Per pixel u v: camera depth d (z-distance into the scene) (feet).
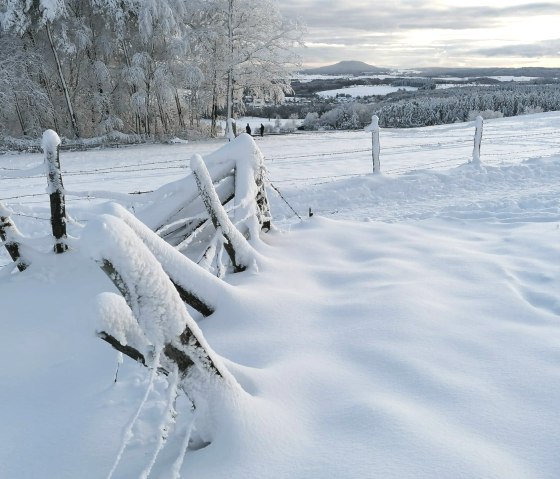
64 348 9.39
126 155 69.21
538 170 30.99
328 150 63.98
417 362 7.73
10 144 86.12
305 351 8.36
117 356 8.27
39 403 7.62
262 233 16.29
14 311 10.89
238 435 5.86
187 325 5.47
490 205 23.09
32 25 89.51
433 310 9.78
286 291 11.09
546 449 5.69
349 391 7.00
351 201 26.76
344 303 10.34
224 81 103.19
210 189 11.66
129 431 5.08
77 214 24.03
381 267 12.77
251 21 98.37
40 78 95.76
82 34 88.94
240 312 9.86
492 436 5.95
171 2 94.02
